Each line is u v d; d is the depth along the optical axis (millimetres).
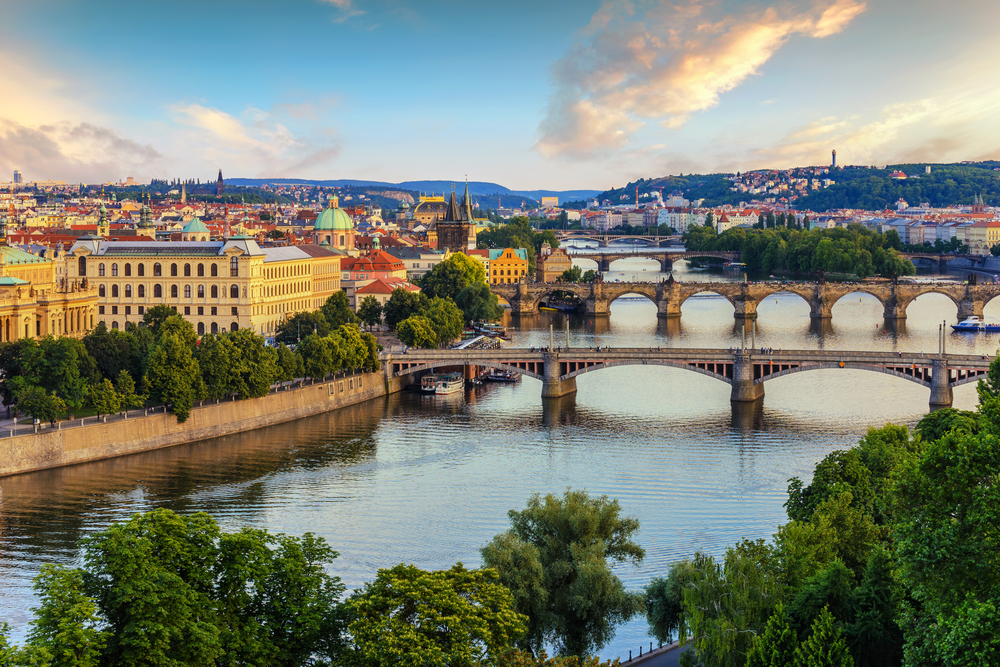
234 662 130500
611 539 183750
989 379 199375
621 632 189250
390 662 123125
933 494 124625
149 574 130375
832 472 198375
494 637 132750
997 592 115688
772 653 131250
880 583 141125
